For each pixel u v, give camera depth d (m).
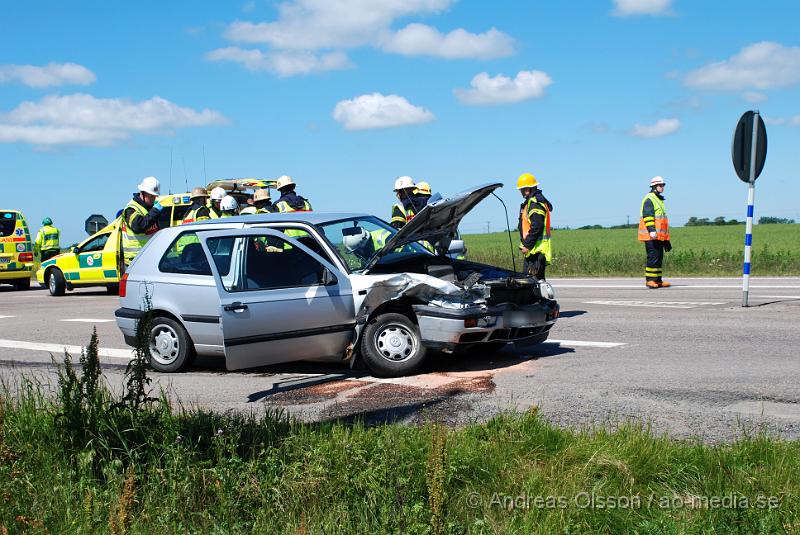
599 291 16.42
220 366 8.96
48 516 4.45
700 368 7.93
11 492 4.61
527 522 4.22
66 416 5.30
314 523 4.31
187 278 8.55
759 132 11.98
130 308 8.90
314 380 8.05
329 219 8.82
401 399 7.05
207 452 5.13
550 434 5.30
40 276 20.59
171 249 8.82
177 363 8.61
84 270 19.75
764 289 15.44
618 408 6.50
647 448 4.96
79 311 15.60
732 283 17.27
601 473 4.76
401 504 4.50
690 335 9.89
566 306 13.66
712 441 5.52
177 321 8.64
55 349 10.63
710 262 22.69
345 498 4.63
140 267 8.93
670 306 12.98
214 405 7.16
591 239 63.53
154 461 4.98
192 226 8.88
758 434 5.35
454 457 4.84
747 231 12.31
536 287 8.45
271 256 8.14
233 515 4.49
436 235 9.01
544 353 9.02
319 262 8.07
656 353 8.79
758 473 4.62
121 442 5.16
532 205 11.32
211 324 8.34
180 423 5.55
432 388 7.43
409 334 7.97
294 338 7.85
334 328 7.99
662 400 6.72
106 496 4.62
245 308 7.65
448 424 6.11
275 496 4.62
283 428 5.56
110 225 19.56
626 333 10.24
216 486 4.66
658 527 4.15
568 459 4.95
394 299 7.84
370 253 8.65
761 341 9.28
